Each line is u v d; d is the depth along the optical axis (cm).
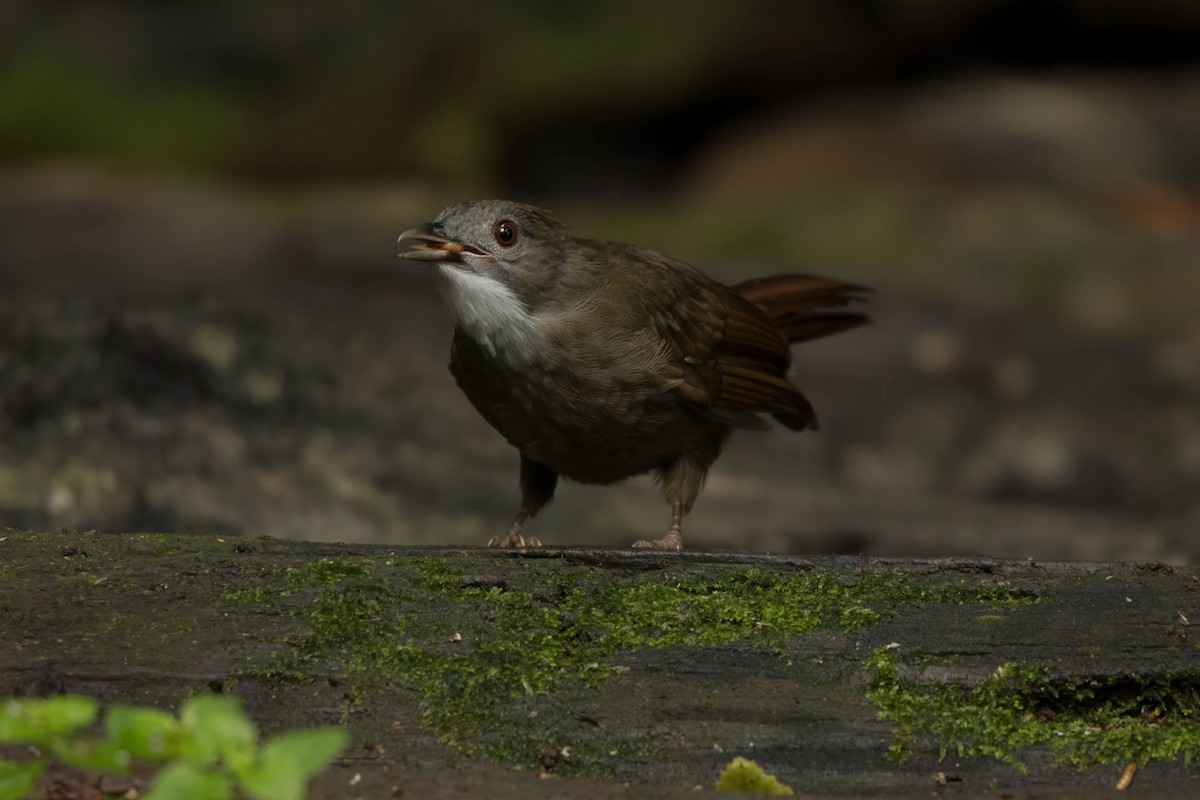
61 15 3144
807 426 1050
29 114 2769
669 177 3164
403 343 1596
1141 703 655
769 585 707
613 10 3253
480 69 3114
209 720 441
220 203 2280
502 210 856
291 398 1270
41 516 1073
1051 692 650
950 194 2673
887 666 653
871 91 3253
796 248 2359
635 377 862
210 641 642
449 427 1313
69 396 1188
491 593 685
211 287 1814
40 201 2200
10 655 624
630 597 689
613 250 928
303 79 3088
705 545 1210
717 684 642
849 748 617
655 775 600
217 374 1256
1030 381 1719
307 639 645
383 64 3081
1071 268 2273
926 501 1353
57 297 1342
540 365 853
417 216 2373
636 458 901
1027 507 1378
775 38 3152
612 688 635
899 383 1688
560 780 581
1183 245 2403
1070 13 3177
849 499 1333
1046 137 2928
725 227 2447
